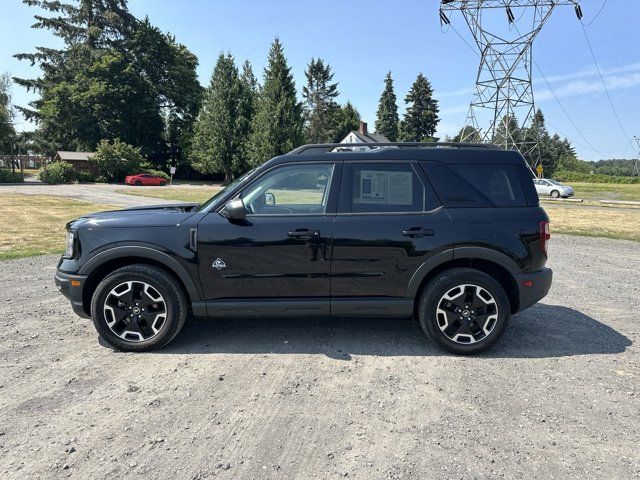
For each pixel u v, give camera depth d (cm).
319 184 408
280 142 5256
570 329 474
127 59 5819
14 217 1543
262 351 409
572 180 7438
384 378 357
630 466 249
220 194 436
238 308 400
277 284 398
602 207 2256
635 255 929
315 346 422
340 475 239
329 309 402
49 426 284
